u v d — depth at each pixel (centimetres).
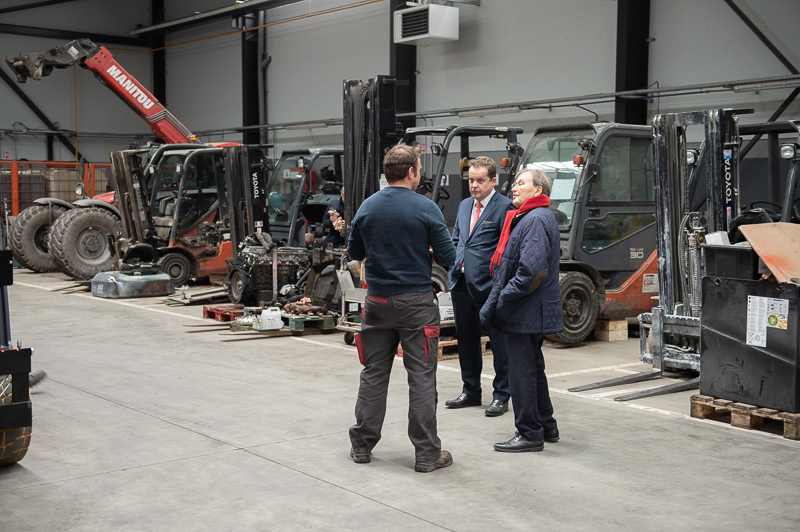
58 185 1622
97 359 633
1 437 354
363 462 378
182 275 1142
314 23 1761
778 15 1019
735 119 581
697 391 548
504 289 382
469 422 455
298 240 1062
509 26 1362
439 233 364
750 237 456
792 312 422
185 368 602
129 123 2255
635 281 761
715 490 345
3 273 361
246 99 1920
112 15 2195
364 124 703
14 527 301
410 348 368
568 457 391
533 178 396
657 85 1166
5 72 2044
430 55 1512
